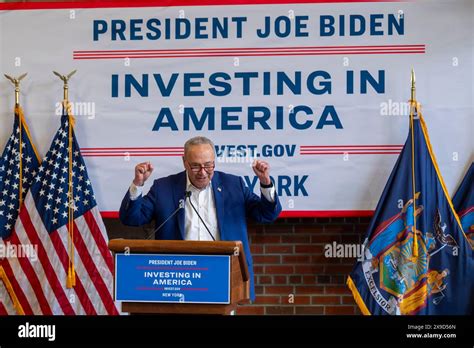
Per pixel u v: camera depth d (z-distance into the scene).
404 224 6.20
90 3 6.57
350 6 6.39
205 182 5.55
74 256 6.36
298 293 6.56
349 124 6.37
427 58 6.34
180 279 4.29
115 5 6.56
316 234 6.57
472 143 6.30
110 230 6.66
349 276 6.22
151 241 4.30
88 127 6.53
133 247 4.30
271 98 6.42
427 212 6.20
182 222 5.70
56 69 6.58
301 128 6.39
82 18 6.58
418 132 6.25
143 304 4.34
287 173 6.39
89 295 6.33
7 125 6.61
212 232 5.68
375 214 6.23
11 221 6.45
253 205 5.82
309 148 6.38
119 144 6.51
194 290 4.28
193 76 6.48
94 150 6.52
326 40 6.40
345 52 6.39
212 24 6.48
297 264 6.57
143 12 6.54
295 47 6.42
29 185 6.50
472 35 6.31
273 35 6.44
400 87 6.34
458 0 6.32
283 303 6.57
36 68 6.59
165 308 4.32
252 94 6.43
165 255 4.31
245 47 6.45
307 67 6.41
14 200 6.46
